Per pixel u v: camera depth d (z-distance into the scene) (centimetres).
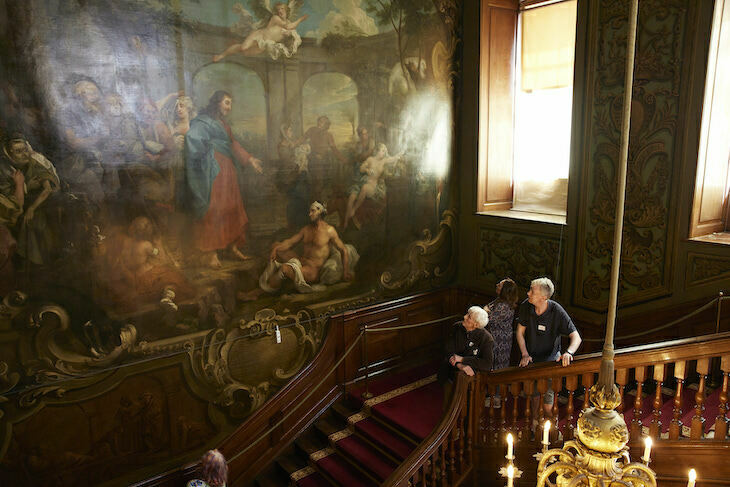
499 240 802
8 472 529
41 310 529
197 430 643
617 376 462
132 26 545
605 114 653
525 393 522
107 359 572
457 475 541
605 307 674
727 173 629
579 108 679
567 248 711
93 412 571
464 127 827
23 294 518
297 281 698
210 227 620
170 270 600
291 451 719
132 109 555
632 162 636
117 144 550
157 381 608
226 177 624
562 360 489
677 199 605
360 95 715
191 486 485
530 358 550
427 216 816
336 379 755
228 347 654
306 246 699
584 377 482
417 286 823
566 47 739
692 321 603
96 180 543
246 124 630
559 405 628
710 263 585
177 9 568
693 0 569
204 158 605
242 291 655
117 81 543
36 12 493
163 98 572
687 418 501
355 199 734
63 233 532
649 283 638
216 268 632
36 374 534
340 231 727
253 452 688
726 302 569
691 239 603
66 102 518
